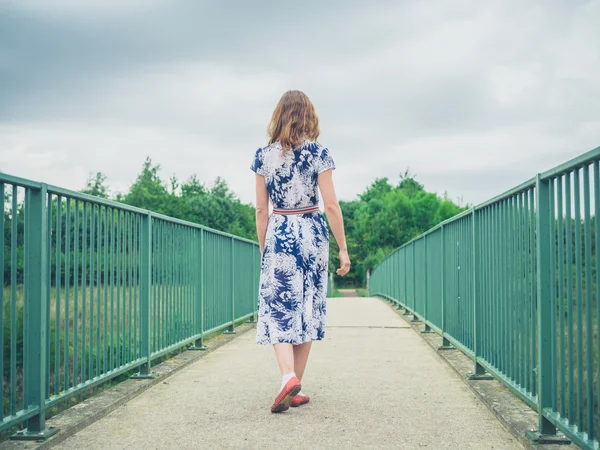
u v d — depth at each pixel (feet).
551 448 10.04
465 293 17.81
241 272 30.14
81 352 12.83
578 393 9.15
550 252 10.48
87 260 13.35
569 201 9.57
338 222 13.11
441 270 21.81
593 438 8.74
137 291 16.15
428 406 13.26
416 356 20.22
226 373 17.35
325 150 12.99
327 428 11.56
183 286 20.27
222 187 227.40
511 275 13.07
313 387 15.20
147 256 16.47
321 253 13.08
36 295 10.71
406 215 229.25
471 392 14.62
